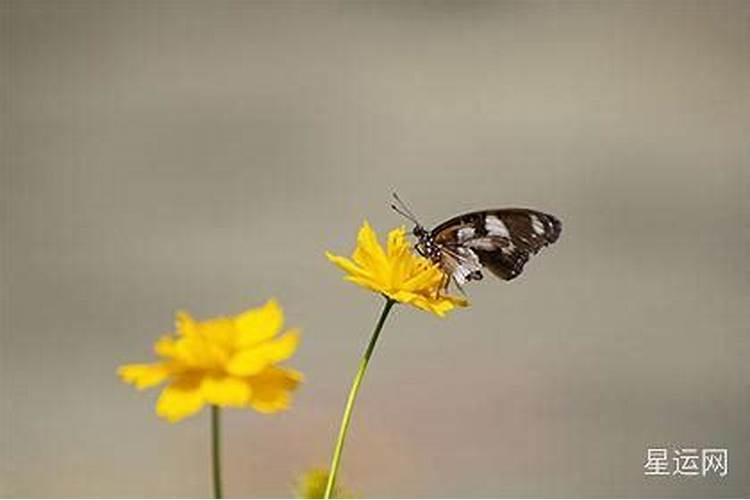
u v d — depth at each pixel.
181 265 3.32
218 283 3.23
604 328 3.00
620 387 2.75
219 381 0.83
